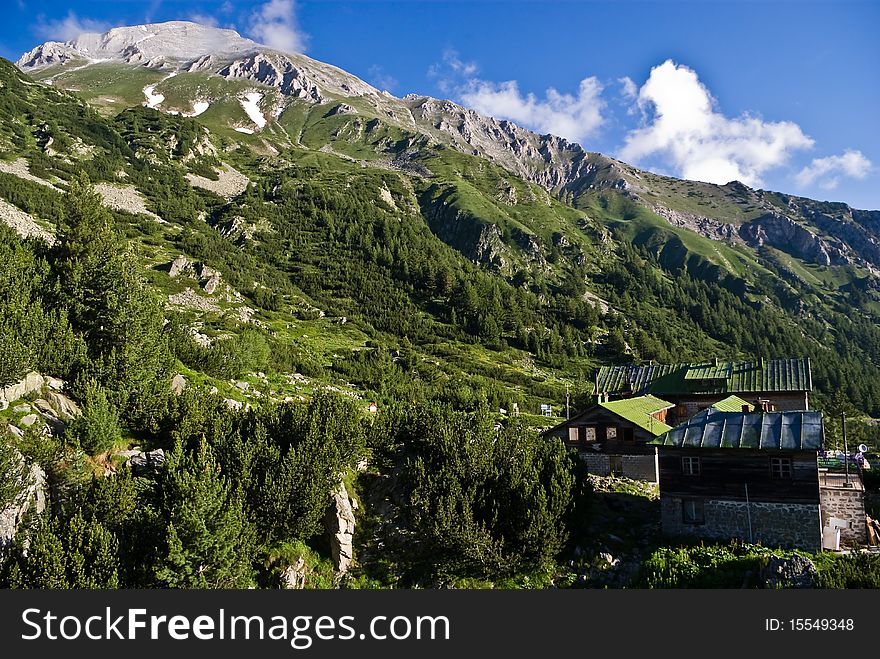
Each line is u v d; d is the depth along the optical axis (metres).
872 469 48.41
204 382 49.75
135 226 169.00
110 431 31.62
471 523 30.44
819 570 25.06
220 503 26.50
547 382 140.50
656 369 77.69
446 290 188.00
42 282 41.94
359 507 34.66
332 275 186.88
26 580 22.06
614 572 30.25
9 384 30.97
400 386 101.81
